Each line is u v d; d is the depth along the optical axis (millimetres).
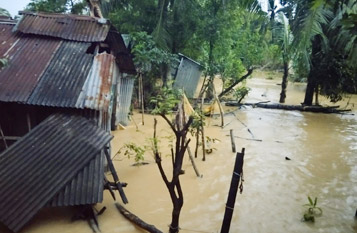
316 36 16438
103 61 7684
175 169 5086
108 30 8430
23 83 6789
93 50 8750
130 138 10773
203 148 9094
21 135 7113
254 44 19172
